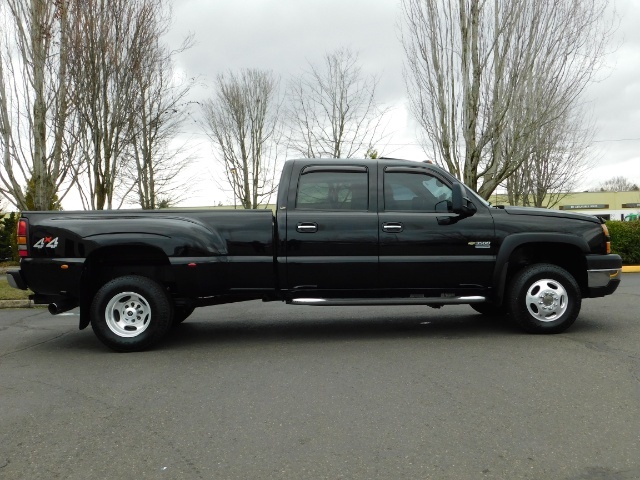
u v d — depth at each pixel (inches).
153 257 260.2
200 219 250.4
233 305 395.2
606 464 129.8
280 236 249.6
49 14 538.6
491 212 258.7
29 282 246.8
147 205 823.7
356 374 204.4
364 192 256.8
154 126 667.4
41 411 172.9
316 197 255.9
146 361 232.1
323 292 254.4
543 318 259.0
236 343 263.3
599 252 262.1
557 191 1153.4
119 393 189.2
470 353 230.7
